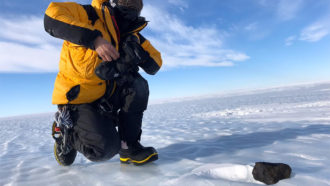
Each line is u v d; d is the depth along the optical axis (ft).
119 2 4.16
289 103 24.56
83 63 3.93
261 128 9.31
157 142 7.95
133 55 3.91
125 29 4.37
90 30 3.45
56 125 4.78
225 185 3.23
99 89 4.38
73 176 4.39
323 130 7.54
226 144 6.45
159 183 3.62
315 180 3.25
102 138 4.17
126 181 3.87
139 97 4.72
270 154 4.93
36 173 4.78
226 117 16.72
